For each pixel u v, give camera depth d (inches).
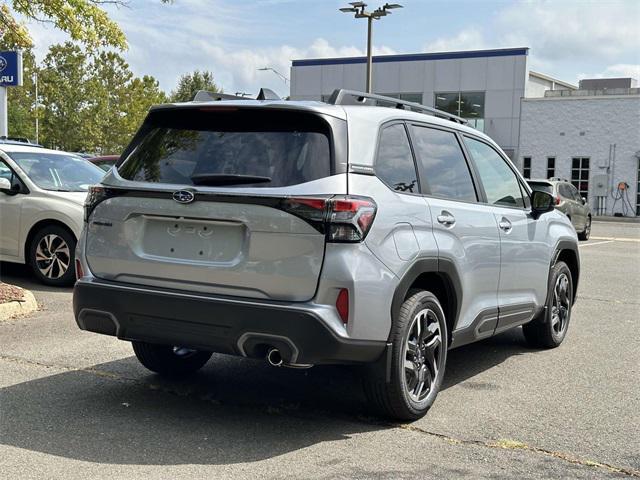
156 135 189.2
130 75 2348.7
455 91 1690.5
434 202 198.8
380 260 171.0
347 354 166.1
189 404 199.0
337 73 1790.1
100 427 178.9
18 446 165.2
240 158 174.1
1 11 387.9
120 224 182.4
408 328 180.9
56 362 236.4
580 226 840.9
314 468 157.1
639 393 221.6
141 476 150.3
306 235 163.0
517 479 155.0
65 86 2161.7
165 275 176.6
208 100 197.3
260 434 177.3
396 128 195.3
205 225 172.7
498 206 237.5
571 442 178.2
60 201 372.2
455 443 175.2
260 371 234.5
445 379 234.7
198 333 170.9
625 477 157.9
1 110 529.7
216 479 149.7
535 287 260.1
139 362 239.1
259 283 166.2
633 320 344.2
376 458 163.9
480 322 220.8
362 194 170.4
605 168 1555.1
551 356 269.6
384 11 1111.0
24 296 317.7
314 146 170.6
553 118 1598.2
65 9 380.2
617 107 1540.4
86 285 184.1
